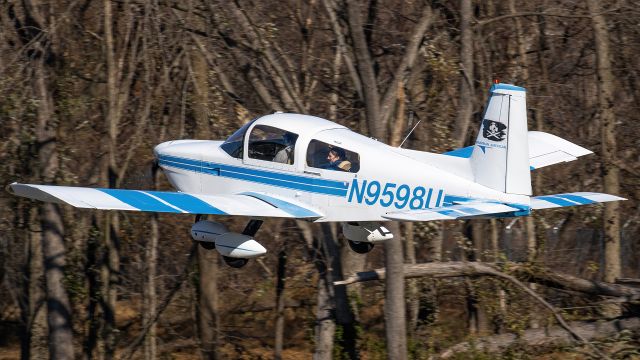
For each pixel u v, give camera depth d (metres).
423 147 54.62
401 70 46.12
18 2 52.84
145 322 54.47
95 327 60.62
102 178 51.72
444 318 68.25
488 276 46.47
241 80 54.00
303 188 40.94
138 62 48.94
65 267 57.06
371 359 56.66
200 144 44.84
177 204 36.97
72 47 54.06
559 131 63.19
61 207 56.88
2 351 80.94
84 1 53.44
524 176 38.03
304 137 40.75
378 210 39.91
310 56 56.00
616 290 49.56
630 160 63.22
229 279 65.75
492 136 38.56
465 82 50.94
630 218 64.94
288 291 70.12
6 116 47.16
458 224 52.81
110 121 49.94
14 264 66.38
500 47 62.09
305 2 57.16
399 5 62.03
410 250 52.38
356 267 54.12
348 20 42.25
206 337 60.25
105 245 57.09
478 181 38.88
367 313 71.25
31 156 52.25
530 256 51.47
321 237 51.75
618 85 64.25
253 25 49.97
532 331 51.91
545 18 62.59
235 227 60.09
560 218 62.34
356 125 56.62
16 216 56.50
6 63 49.47
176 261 64.19
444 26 55.81
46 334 67.19
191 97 49.25
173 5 49.97
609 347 49.53
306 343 73.94
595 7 56.16
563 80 64.62
